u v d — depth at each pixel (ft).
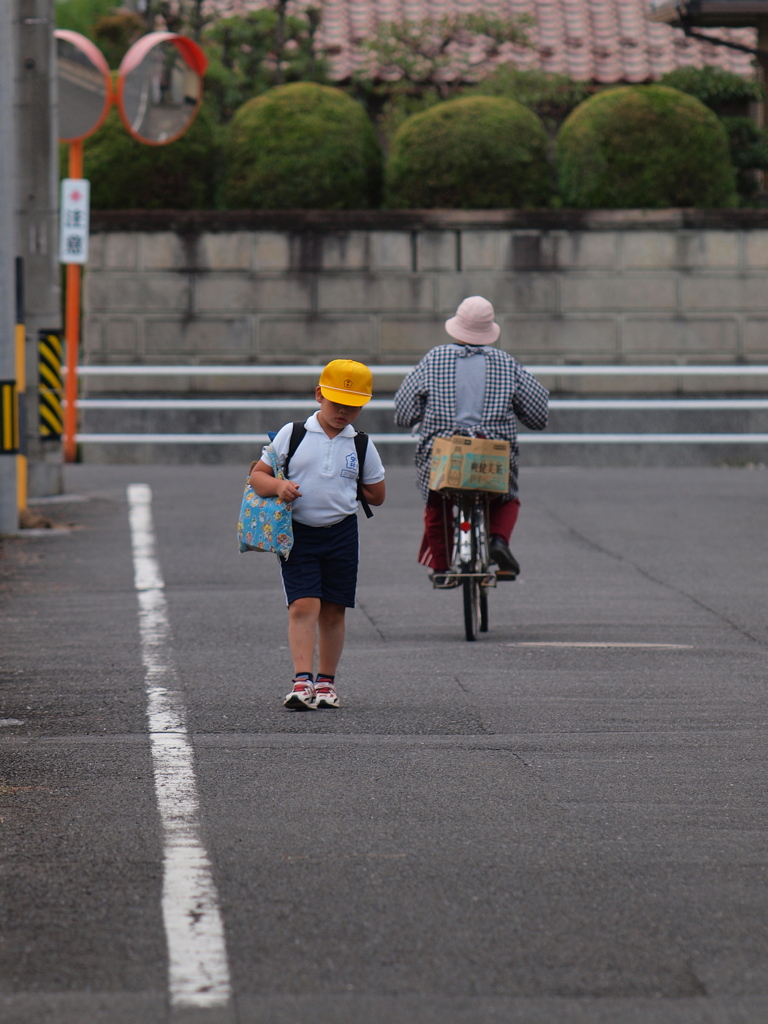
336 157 256.73
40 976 49.62
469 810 68.23
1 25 160.04
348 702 91.30
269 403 251.80
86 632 114.62
